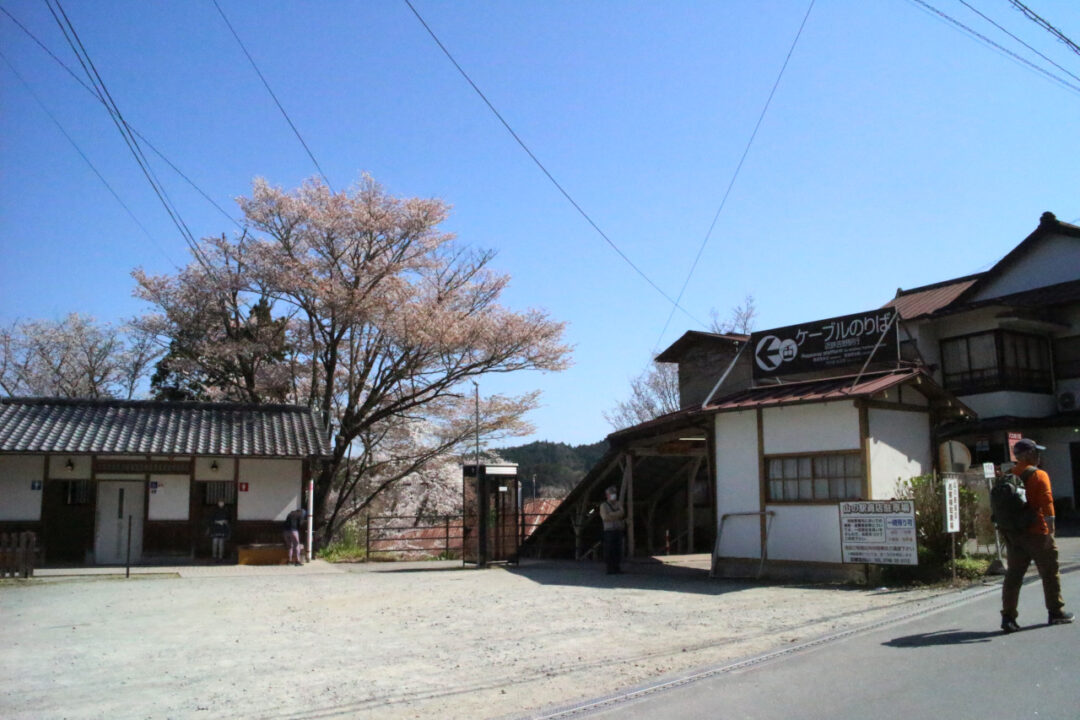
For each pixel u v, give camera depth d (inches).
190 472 904.9
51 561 855.7
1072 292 949.2
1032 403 1004.6
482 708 277.3
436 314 1167.0
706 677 302.0
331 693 301.0
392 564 900.6
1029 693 248.5
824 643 350.0
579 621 446.6
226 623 462.3
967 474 598.5
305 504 940.6
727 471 669.3
